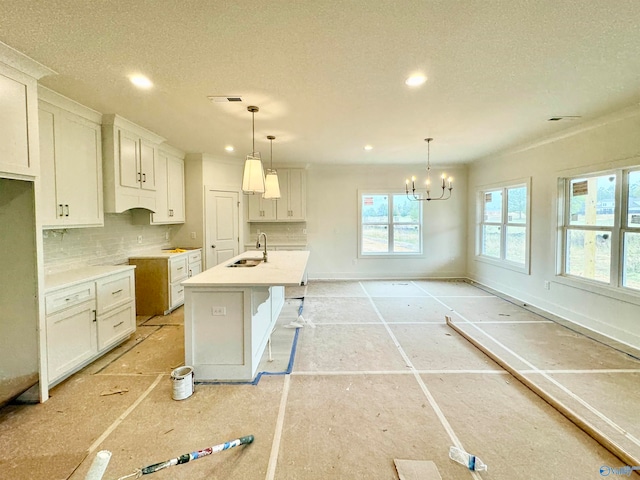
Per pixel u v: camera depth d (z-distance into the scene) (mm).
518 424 2080
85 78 2492
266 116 3426
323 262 6859
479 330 3764
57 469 1710
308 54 2150
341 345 3371
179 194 5203
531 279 4832
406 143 4734
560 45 2041
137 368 2879
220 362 2643
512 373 2713
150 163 4262
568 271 4242
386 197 6883
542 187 4551
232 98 2912
